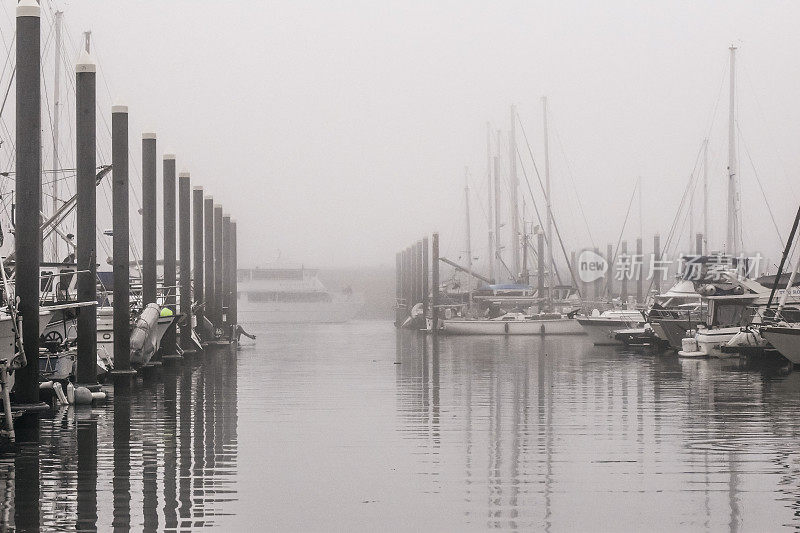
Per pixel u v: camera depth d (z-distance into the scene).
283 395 54.91
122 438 38.56
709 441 37.69
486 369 74.88
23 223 40.28
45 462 33.31
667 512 26.25
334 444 37.25
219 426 42.03
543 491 28.78
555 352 98.00
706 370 73.50
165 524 25.03
